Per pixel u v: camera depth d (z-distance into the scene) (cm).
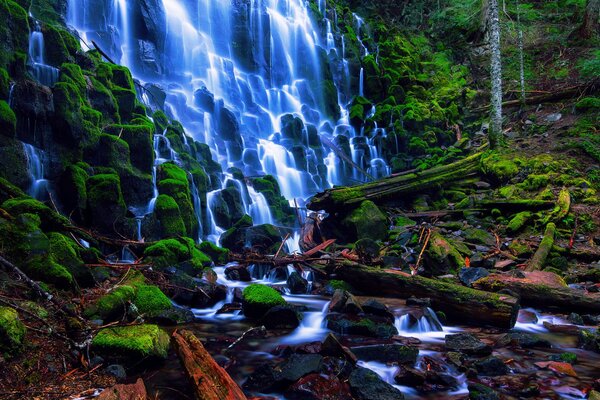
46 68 968
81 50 1112
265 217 1238
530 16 2336
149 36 1509
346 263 820
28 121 866
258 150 1498
